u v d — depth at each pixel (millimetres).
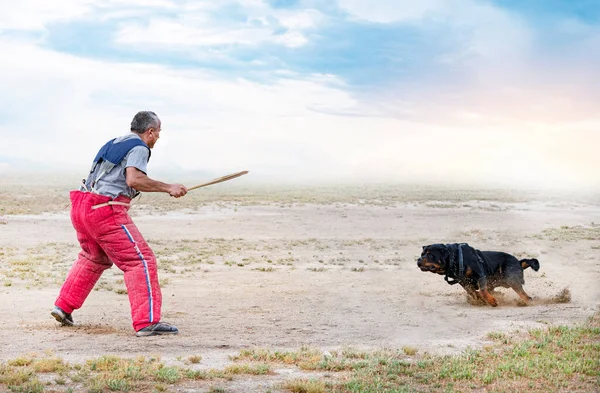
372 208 42781
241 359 7281
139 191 8609
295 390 6125
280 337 8492
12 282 13141
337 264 17500
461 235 26391
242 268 16266
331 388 6227
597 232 27594
